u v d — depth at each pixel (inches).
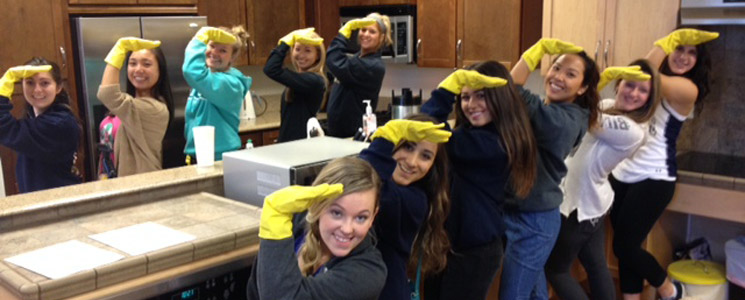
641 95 110.6
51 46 152.8
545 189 99.3
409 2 181.0
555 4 146.2
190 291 70.2
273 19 192.4
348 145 96.8
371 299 60.1
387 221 68.1
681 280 134.4
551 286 126.9
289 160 85.4
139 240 70.8
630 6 136.1
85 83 155.9
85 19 153.4
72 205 80.7
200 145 98.1
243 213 81.9
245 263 74.9
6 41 146.0
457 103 93.8
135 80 109.2
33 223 77.9
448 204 78.9
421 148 72.1
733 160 139.9
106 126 121.5
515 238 101.8
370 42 138.7
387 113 185.2
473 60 171.8
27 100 111.5
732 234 147.3
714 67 143.0
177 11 171.6
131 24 160.2
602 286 120.9
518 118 86.7
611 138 107.0
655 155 122.1
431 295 95.9
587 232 113.8
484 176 88.4
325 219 58.5
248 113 189.5
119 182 89.4
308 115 141.9
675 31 121.0
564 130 95.3
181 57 170.1
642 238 125.9
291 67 205.3
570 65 97.1
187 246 69.4
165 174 94.0
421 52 183.3
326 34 200.8
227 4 180.9
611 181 127.9
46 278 60.7
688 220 152.9
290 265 55.2
